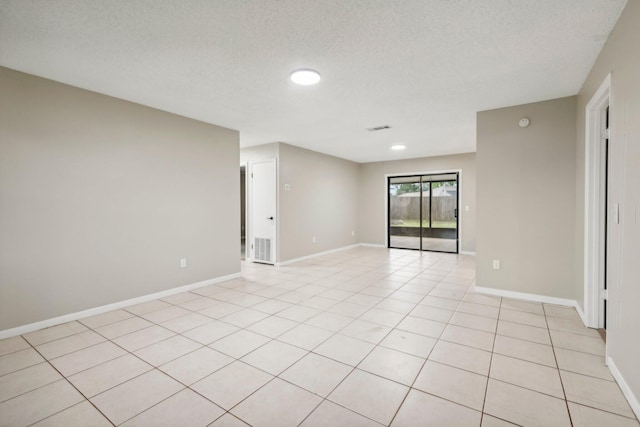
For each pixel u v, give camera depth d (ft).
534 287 11.70
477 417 5.49
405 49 7.69
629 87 5.89
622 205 6.23
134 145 11.46
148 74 9.07
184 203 13.20
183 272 13.21
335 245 24.20
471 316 10.25
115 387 6.42
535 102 11.42
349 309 11.01
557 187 11.15
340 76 9.23
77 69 8.75
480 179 12.50
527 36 7.12
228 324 9.68
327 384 6.50
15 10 6.05
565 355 7.64
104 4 5.90
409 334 8.91
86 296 10.27
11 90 8.70
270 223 19.07
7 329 8.71
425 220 24.70
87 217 10.27
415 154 23.13
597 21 6.55
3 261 8.64
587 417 5.49
